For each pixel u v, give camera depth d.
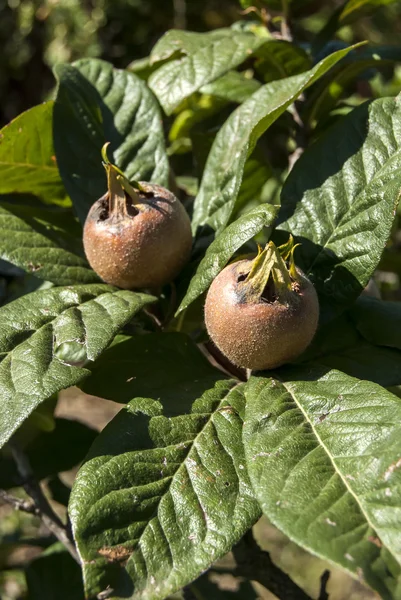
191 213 0.37
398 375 0.35
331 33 0.44
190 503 0.29
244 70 0.48
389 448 0.28
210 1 1.46
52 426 0.45
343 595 0.83
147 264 0.33
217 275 0.32
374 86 0.61
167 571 0.28
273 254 0.31
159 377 0.33
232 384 0.33
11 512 0.83
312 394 0.31
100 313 0.32
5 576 0.67
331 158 0.35
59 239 0.37
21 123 0.38
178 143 0.52
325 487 0.28
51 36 1.52
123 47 1.53
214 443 0.30
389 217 0.34
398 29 1.33
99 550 0.28
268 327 0.31
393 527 0.26
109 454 0.30
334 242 0.34
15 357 0.30
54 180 0.42
